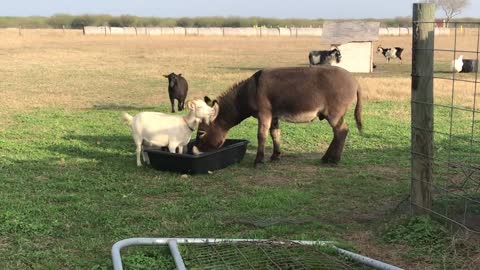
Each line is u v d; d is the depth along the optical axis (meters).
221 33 79.06
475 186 7.11
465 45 38.72
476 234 5.14
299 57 36.66
